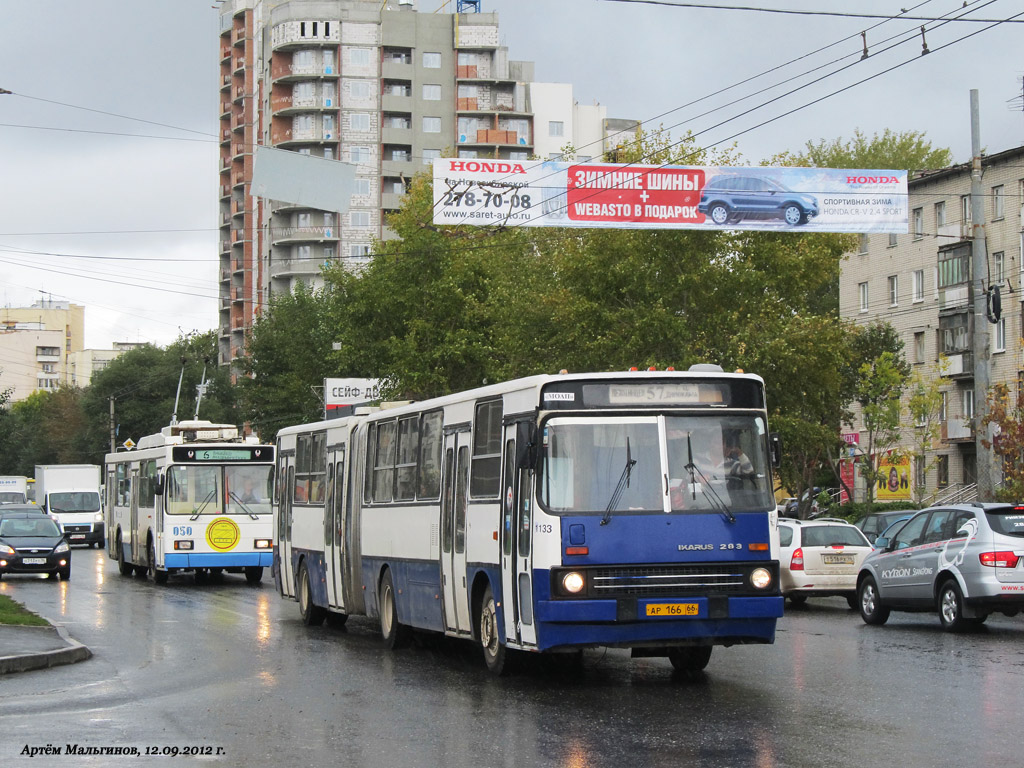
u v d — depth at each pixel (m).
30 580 46.00
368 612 25.09
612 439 17.20
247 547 42.53
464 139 143.50
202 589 41.12
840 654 21.31
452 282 60.75
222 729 14.27
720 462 17.34
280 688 17.80
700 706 15.49
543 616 16.66
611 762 12.01
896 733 13.38
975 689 16.72
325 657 21.95
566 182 36.78
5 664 19.75
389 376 62.72
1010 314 70.31
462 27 143.62
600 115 149.25
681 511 16.98
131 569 50.16
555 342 50.78
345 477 26.42
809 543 33.69
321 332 94.38
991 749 12.43
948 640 23.81
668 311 47.56
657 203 36.38
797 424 47.88
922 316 78.38
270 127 146.62
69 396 142.12
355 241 141.12
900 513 38.66
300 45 141.50
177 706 16.11
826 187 36.22
